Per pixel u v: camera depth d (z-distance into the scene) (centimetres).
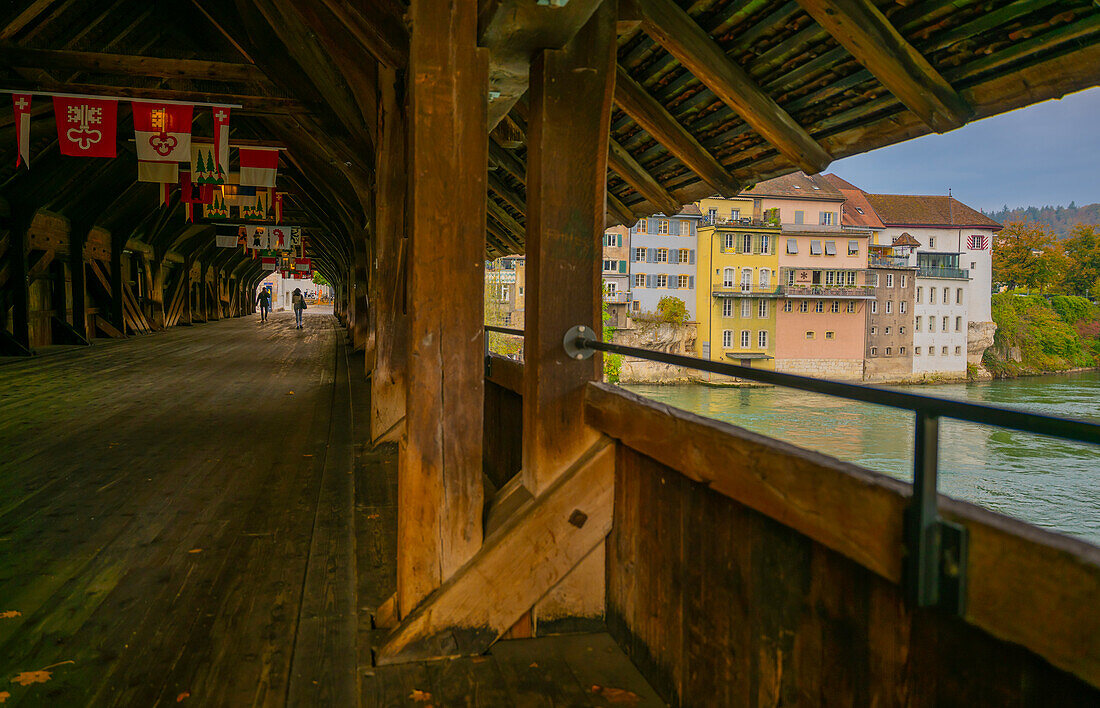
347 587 303
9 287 1281
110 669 234
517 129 420
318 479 482
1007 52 181
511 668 232
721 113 293
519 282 5384
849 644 134
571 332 254
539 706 210
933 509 109
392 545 354
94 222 1564
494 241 855
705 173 329
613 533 253
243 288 4434
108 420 696
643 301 5197
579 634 258
